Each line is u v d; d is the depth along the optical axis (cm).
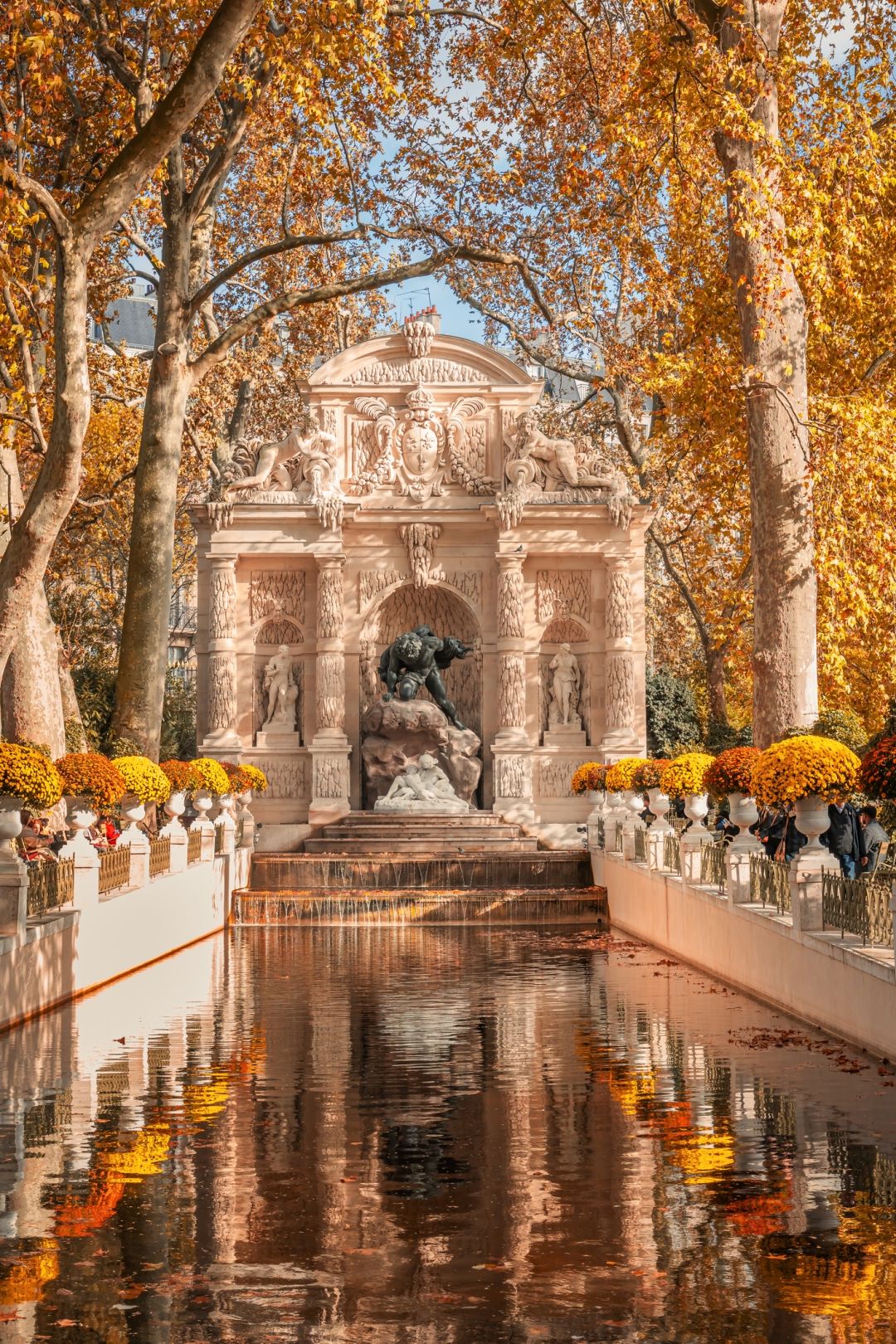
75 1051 1738
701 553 4959
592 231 3419
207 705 4359
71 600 5809
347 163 3803
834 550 2889
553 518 4344
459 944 3033
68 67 3156
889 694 4066
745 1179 1137
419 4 3250
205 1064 1652
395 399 4484
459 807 4191
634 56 3722
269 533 4372
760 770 1959
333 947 2978
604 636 4378
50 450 2194
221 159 3438
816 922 1931
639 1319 832
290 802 4353
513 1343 797
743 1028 1875
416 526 4388
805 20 3300
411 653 4266
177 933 2906
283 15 2800
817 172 2977
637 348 4594
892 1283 891
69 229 2197
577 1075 1573
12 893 1931
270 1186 1130
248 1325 828
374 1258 951
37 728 3041
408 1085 1528
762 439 2980
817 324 3191
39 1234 1007
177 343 3381
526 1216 1041
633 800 3569
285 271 4888
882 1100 1424
